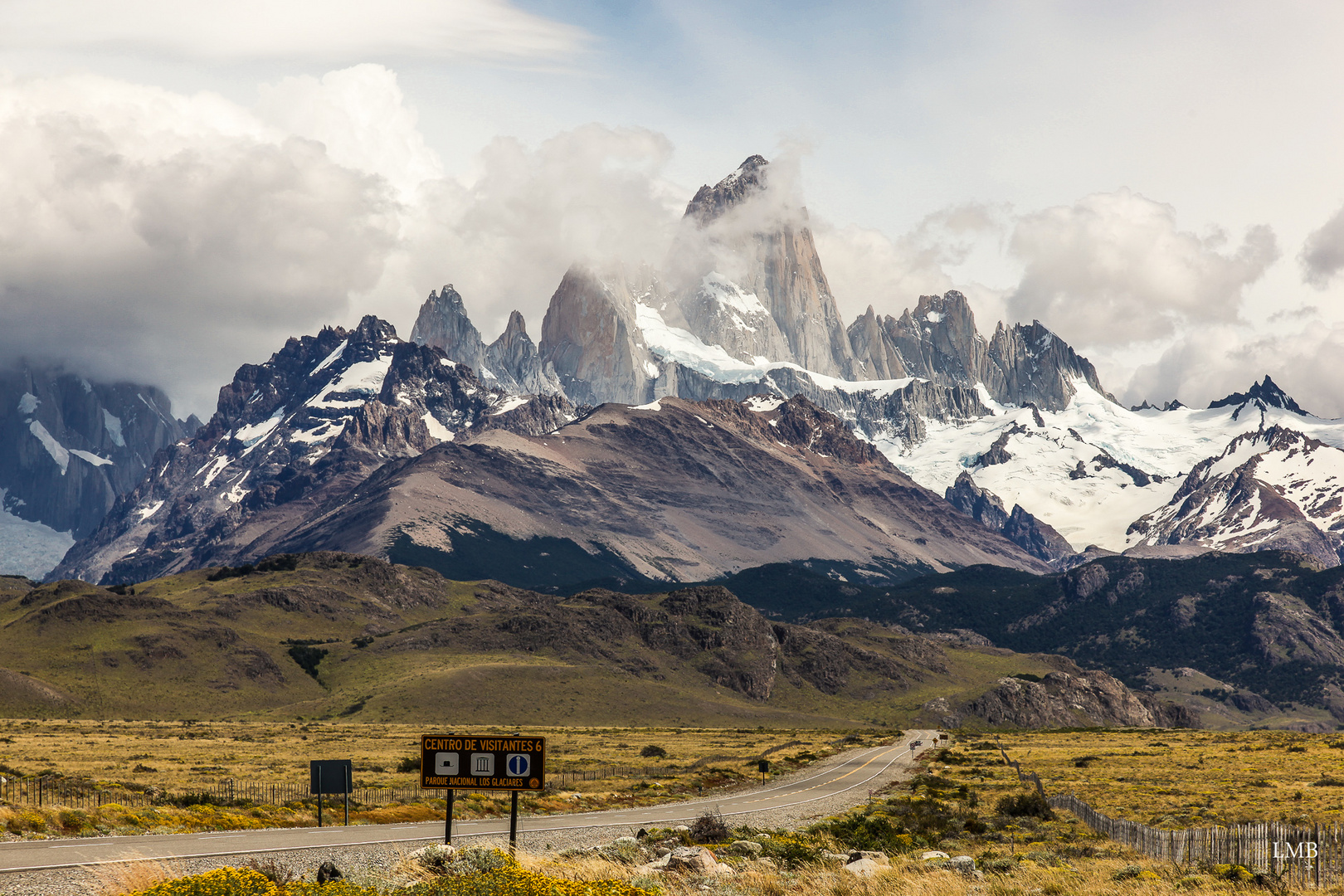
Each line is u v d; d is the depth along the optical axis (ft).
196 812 245.65
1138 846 221.66
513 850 154.81
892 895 157.79
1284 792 363.15
